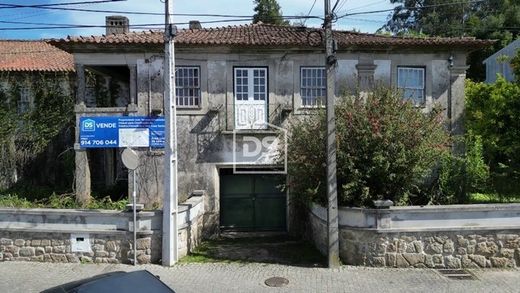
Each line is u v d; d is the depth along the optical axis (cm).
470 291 889
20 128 1933
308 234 1396
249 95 1536
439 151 1148
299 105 1541
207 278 980
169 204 1066
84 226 1086
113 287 571
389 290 898
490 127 1568
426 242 1043
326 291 898
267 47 1511
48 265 1062
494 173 1689
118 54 1507
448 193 1346
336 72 1551
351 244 1072
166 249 1066
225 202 1596
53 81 2033
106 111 1505
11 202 1477
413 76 1582
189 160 1520
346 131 1138
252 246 1327
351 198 1118
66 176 1877
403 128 1116
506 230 1047
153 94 1510
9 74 2033
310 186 1208
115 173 1816
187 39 1488
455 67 1578
